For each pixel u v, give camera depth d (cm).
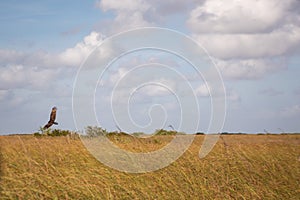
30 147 1370
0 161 1198
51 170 1205
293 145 1560
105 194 1137
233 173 1315
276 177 1309
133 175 1259
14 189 1078
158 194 1185
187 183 1245
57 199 1093
